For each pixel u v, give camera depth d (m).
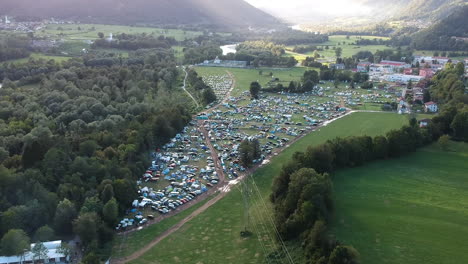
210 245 154.75
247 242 154.75
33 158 191.75
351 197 182.25
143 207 181.00
